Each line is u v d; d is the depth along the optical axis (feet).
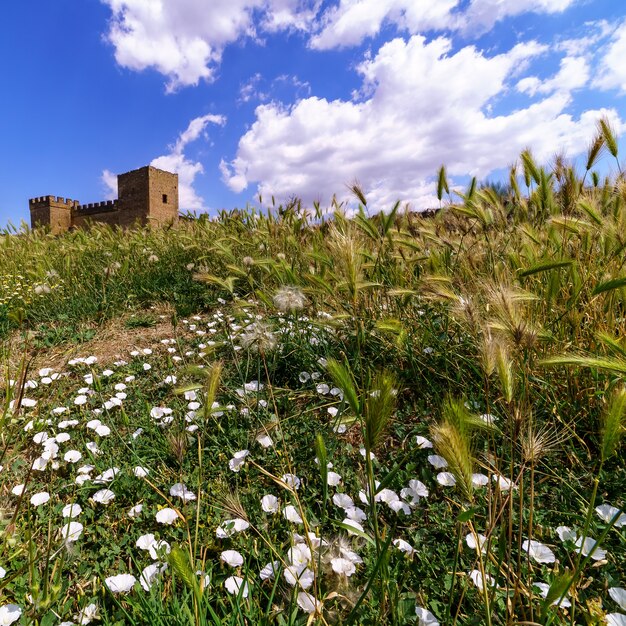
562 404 7.14
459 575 4.78
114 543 5.65
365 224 10.93
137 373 11.38
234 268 11.50
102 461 7.36
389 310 10.85
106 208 153.07
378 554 3.40
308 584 4.19
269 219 19.45
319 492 6.32
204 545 5.32
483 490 5.90
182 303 16.97
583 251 9.34
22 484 6.90
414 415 8.45
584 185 10.64
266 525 5.42
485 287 6.46
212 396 4.99
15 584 4.79
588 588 4.58
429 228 13.55
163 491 6.61
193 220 25.54
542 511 5.63
